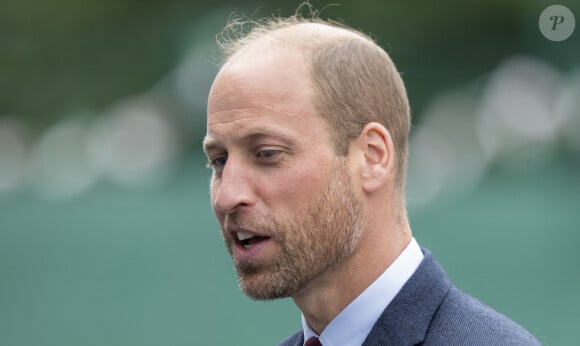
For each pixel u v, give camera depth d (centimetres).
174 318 2833
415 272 962
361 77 964
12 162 4256
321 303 967
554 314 2692
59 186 4056
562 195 3028
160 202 3117
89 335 2864
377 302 956
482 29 4222
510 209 2869
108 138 4338
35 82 4494
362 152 955
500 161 3778
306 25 997
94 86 4519
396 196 983
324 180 931
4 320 2884
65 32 4547
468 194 3250
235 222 930
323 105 938
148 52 4550
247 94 932
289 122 925
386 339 925
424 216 2873
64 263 2927
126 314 2861
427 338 921
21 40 4503
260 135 923
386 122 973
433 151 3844
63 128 4428
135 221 2942
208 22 4516
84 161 4250
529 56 4175
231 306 2792
